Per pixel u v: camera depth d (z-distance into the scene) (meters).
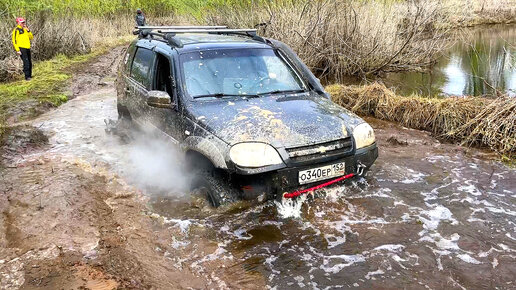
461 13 15.59
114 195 4.69
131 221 4.12
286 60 5.26
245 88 4.72
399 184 4.81
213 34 5.95
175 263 3.47
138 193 4.73
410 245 3.66
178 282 3.24
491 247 3.63
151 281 3.24
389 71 11.67
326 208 4.22
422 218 4.09
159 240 3.78
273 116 4.13
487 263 3.42
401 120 7.46
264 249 3.62
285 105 4.43
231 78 4.77
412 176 5.04
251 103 4.44
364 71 11.45
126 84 5.93
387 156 5.72
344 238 3.77
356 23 11.27
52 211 4.30
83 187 4.88
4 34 14.30
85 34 17.81
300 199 4.15
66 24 17.00
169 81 4.89
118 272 3.35
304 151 3.87
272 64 5.11
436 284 3.18
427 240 3.73
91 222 4.11
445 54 13.59
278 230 3.88
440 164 5.45
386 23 11.67
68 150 6.24
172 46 5.01
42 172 5.36
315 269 3.36
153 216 4.19
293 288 3.15
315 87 5.14
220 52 4.96
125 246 3.70
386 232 3.85
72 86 11.15
